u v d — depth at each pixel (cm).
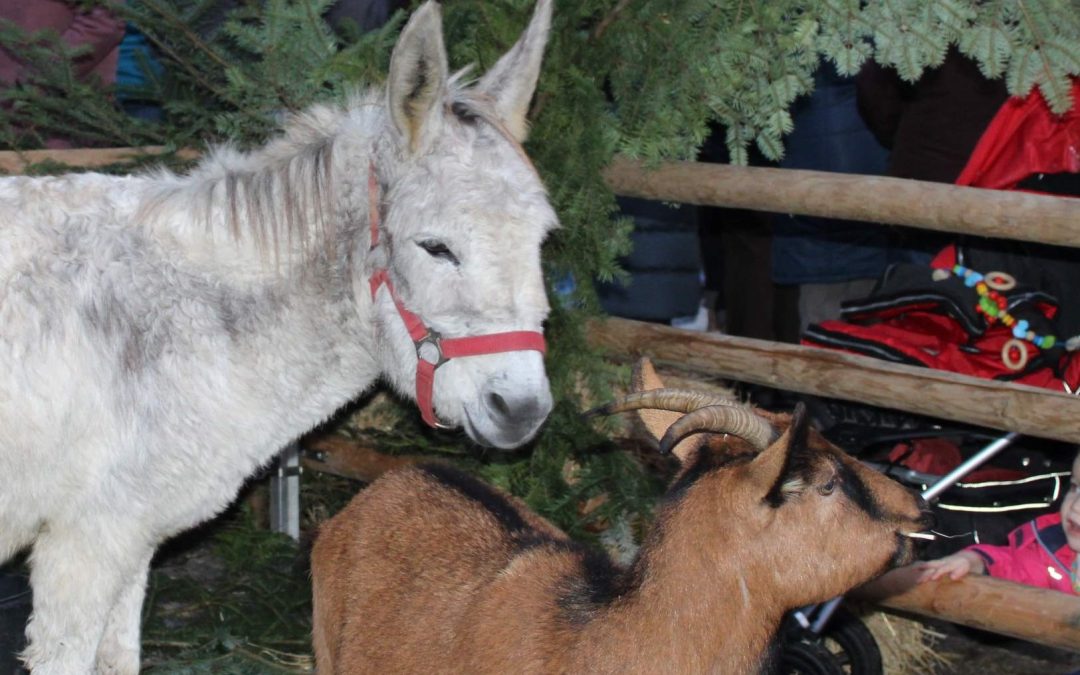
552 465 457
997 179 459
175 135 482
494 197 329
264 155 370
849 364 423
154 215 354
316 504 573
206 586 510
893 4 420
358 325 364
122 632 373
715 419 282
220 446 359
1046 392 384
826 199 431
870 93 544
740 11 434
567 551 330
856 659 415
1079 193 464
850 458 304
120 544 350
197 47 468
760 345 443
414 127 334
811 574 294
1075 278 445
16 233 338
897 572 398
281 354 361
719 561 294
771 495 287
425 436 500
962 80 488
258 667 436
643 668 294
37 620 352
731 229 662
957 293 416
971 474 427
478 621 315
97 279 341
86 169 470
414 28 325
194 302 351
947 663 484
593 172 446
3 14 494
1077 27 412
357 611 351
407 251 337
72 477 340
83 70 504
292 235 358
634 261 607
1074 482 387
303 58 440
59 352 333
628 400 301
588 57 449
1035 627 377
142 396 343
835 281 612
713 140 624
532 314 334
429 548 347
